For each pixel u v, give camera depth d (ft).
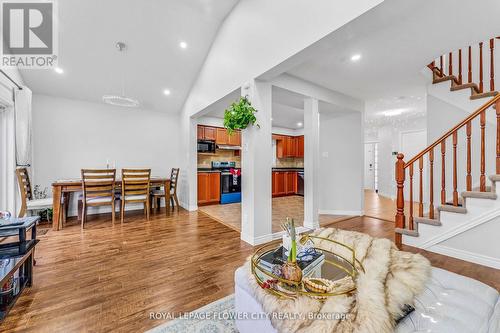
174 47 11.48
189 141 15.56
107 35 10.20
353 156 14.10
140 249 8.45
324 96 11.69
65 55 10.80
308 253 4.45
